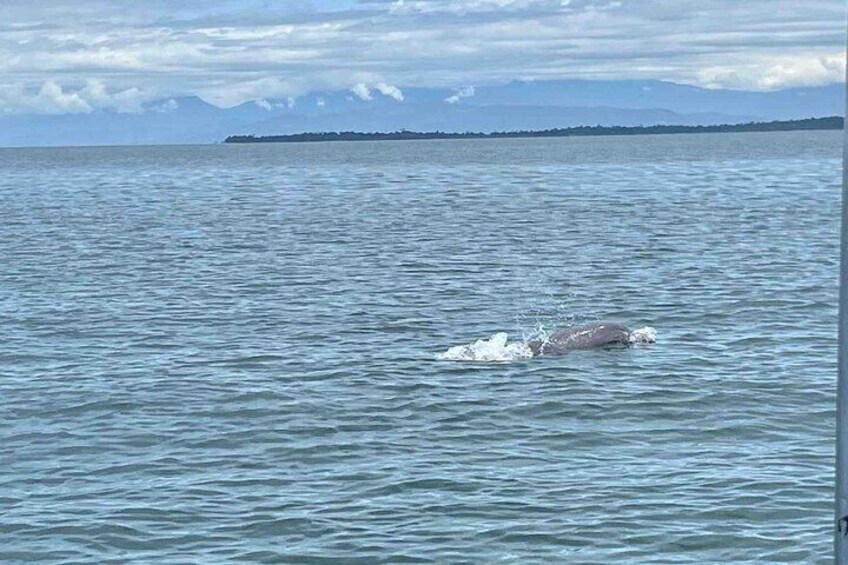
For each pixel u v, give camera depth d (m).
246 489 37.25
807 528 33.38
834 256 87.19
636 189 180.62
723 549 32.22
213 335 61.12
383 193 185.25
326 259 92.50
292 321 64.81
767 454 39.78
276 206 158.38
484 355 54.09
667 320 63.38
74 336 61.59
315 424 44.00
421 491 36.78
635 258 88.94
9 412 46.38
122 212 150.38
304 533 33.69
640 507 35.09
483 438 42.06
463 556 31.97
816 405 45.38
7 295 75.88
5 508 35.94
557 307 68.06
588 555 31.91
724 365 51.94
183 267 88.94
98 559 32.22
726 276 77.88
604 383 49.00
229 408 46.38
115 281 81.81
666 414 44.53
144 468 39.47
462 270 84.38
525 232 111.69
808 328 59.97
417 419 44.47
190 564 31.77
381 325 63.22
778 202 145.12
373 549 32.50
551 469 38.62
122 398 48.03
